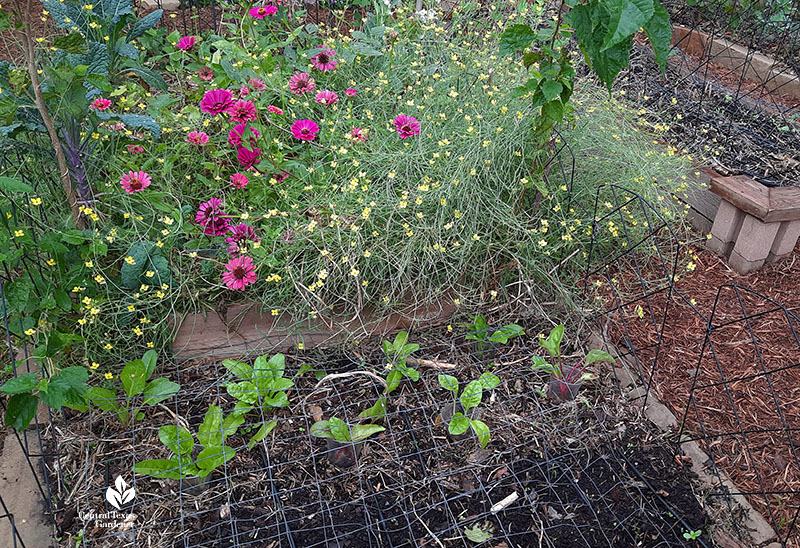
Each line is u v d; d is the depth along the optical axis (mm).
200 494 1985
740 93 4066
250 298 2537
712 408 2355
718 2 4574
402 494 2025
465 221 2604
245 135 2646
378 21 3752
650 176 2980
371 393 2344
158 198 2533
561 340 2541
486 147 2691
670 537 1938
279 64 3254
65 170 2273
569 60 2438
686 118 3736
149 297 2371
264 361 2244
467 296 2641
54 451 2076
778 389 2426
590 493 2049
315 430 2090
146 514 1925
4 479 1984
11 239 2211
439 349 2533
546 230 2656
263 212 2670
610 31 1835
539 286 2711
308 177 2729
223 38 3434
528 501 2014
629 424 2281
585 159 2998
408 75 3350
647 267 2984
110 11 2879
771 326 2701
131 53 2963
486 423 2258
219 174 2734
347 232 2494
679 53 4523
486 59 3412
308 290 2301
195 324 2471
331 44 3402
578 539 1918
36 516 1901
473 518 1963
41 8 4141
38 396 1925
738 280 2961
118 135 2803
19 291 2131
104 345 2322
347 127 3018
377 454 2145
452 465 2121
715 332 2674
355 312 2547
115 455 2082
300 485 2037
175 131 2912
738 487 2086
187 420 2193
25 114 2311
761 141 3529
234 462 2082
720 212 3051
